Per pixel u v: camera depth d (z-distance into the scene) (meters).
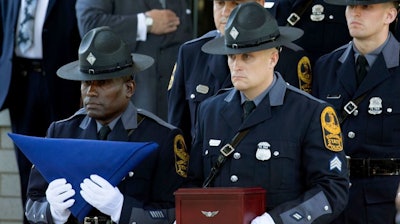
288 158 15.59
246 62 15.60
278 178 15.59
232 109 15.98
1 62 23.23
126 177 16.27
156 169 16.39
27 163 23.41
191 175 16.23
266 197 15.60
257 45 15.54
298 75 18.16
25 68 23.12
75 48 23.03
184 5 22.20
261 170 15.64
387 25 17.53
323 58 18.17
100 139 16.52
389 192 17.31
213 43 16.12
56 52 22.95
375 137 17.44
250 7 15.69
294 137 15.62
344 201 15.52
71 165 15.98
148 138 16.45
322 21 19.12
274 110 15.77
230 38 15.61
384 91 17.48
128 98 16.50
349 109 17.56
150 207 16.17
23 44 23.00
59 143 16.08
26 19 22.95
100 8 21.70
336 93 17.77
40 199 16.66
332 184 15.41
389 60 17.53
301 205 15.30
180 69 18.81
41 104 23.12
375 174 17.39
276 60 15.84
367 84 17.52
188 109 18.78
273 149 15.62
